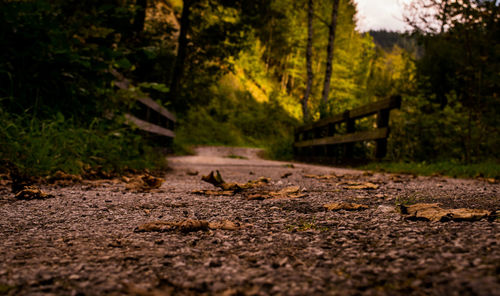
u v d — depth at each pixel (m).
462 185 3.23
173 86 14.52
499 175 4.35
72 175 3.25
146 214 1.83
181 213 1.85
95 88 4.67
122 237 1.37
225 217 1.74
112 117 5.01
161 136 10.95
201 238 1.35
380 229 1.39
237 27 14.77
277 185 3.30
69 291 0.83
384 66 39.88
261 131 31.86
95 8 4.69
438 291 0.76
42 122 3.83
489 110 7.47
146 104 7.71
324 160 8.92
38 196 2.30
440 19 6.88
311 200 2.25
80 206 2.04
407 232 1.31
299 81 44.06
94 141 4.13
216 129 27.70
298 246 1.21
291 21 36.06
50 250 1.18
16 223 1.59
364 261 1.01
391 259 1.01
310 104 36.38
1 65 3.79
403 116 9.18
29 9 3.98
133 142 5.29
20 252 1.16
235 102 33.81
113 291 0.83
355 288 0.82
